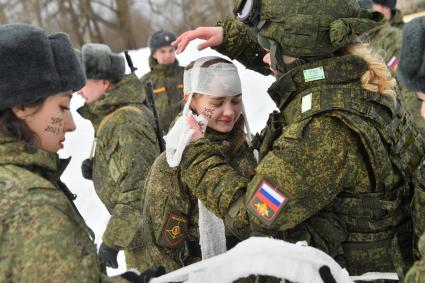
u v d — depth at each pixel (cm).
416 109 311
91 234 129
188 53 711
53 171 124
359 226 148
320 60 146
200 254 175
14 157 115
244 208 143
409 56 129
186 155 154
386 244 149
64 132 128
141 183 232
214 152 155
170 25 1864
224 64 173
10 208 105
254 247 129
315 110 140
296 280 128
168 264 179
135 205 230
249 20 154
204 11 1681
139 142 237
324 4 147
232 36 192
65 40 124
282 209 137
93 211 463
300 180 136
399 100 159
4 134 116
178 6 1833
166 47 459
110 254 233
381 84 146
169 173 173
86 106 256
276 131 152
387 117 147
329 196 139
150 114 259
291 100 151
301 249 128
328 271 127
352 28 143
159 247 181
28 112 118
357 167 142
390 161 147
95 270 110
